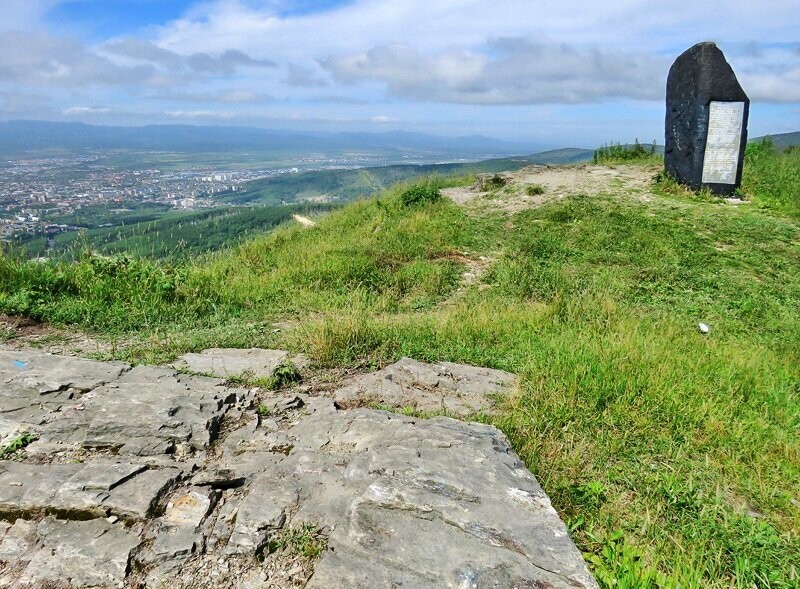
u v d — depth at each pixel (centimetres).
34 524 277
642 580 253
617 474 355
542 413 412
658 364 502
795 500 350
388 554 246
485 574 232
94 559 255
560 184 1403
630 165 1622
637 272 877
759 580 273
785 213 1141
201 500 295
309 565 254
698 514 319
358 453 329
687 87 1242
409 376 477
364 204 1431
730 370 523
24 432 347
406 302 791
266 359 504
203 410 381
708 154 1242
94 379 417
